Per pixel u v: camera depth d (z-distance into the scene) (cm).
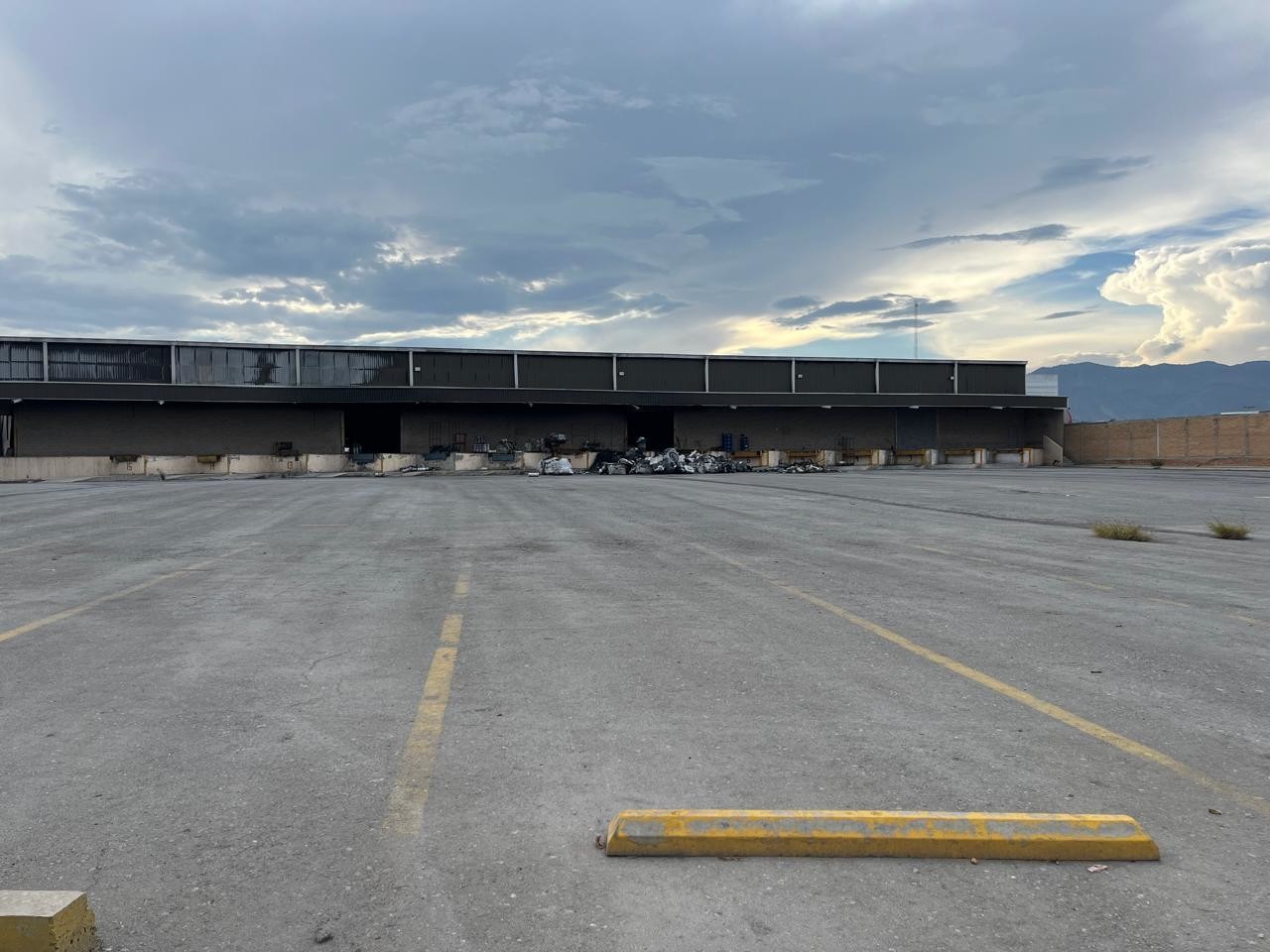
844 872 293
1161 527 1521
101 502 2095
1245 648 609
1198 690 503
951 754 399
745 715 456
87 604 773
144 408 4372
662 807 339
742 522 1580
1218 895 277
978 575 945
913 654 589
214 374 4338
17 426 4175
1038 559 1078
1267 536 1362
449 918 263
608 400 4831
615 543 1237
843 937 253
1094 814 329
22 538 1303
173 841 315
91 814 337
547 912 267
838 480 3325
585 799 349
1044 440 5888
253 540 1277
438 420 4853
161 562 1045
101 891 280
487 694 493
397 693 496
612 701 480
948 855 304
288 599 796
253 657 579
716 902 273
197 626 680
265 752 404
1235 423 4709
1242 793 356
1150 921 262
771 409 5541
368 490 2638
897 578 923
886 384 5541
